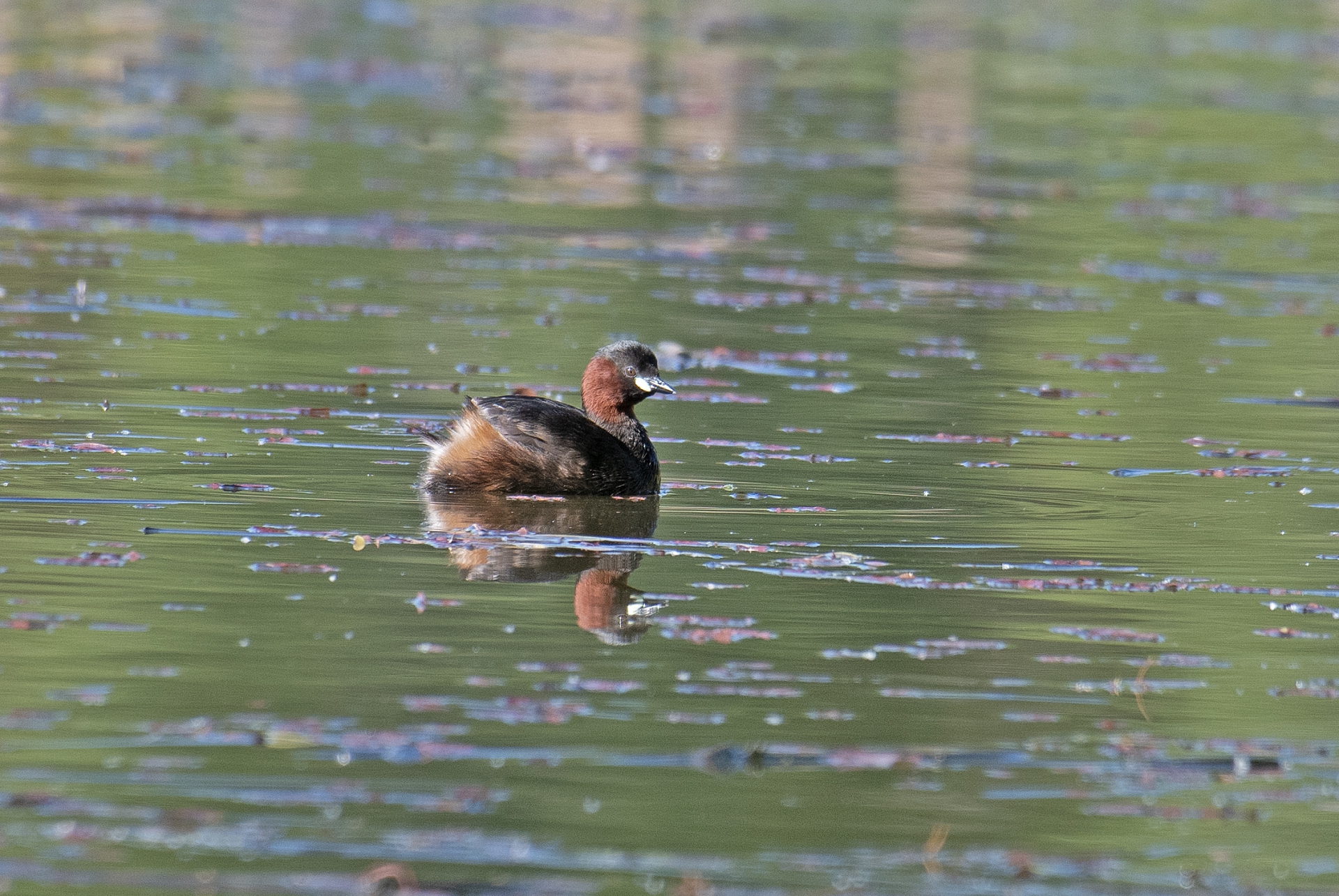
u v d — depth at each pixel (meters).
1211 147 43.31
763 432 18.72
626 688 10.91
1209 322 26.02
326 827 8.91
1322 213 36.19
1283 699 11.14
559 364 21.39
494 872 8.50
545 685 10.90
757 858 8.77
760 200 34.94
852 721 10.53
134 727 9.98
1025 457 17.84
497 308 24.75
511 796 9.35
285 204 31.75
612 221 32.16
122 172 33.78
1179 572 13.84
